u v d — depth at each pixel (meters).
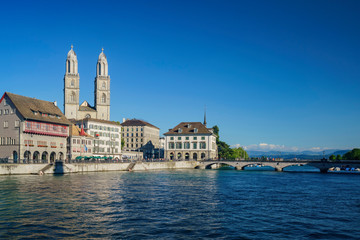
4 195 39.97
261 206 36.31
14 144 77.56
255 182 63.44
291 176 82.69
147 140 166.75
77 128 105.50
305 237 24.94
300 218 30.75
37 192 42.69
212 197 42.19
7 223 27.22
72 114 137.88
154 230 25.97
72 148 99.62
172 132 132.88
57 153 88.94
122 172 86.88
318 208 35.56
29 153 79.06
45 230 25.47
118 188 49.19
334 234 25.81
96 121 116.25
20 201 36.25
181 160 116.56
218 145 161.88
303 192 48.25
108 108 146.88
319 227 27.69
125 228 26.36
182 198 40.94
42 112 83.81
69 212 31.41
